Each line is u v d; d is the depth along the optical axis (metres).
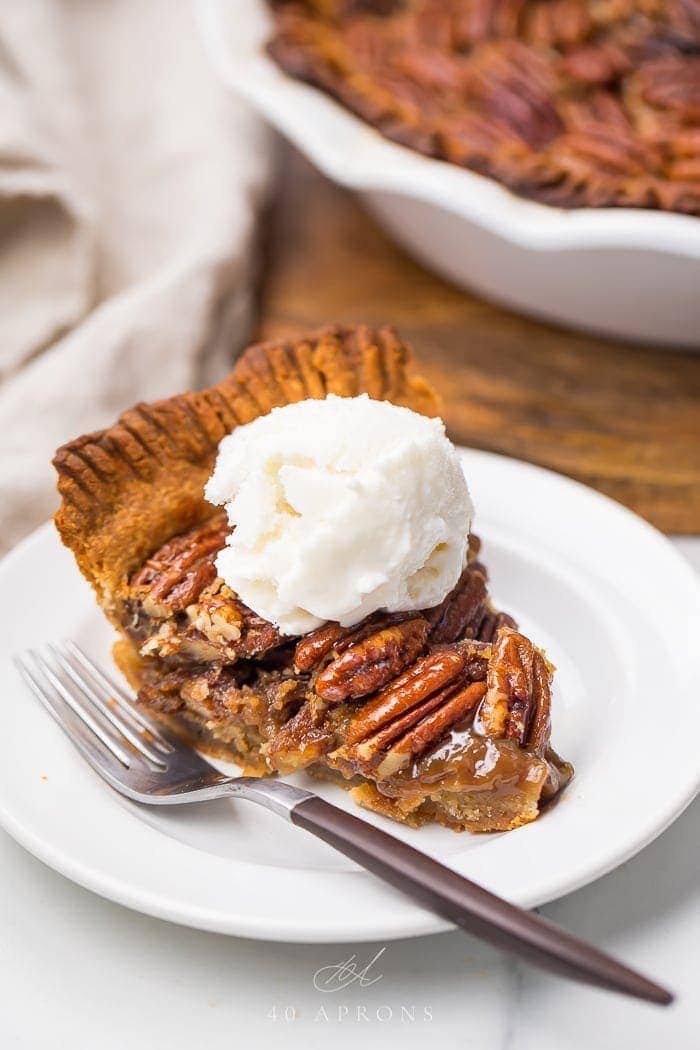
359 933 0.36
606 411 0.56
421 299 0.62
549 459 0.53
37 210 0.59
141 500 0.43
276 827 0.40
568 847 0.37
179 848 0.38
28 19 0.66
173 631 0.42
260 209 0.63
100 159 0.65
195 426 0.45
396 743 0.39
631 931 0.38
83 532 0.43
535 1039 0.36
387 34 0.65
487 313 0.61
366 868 0.36
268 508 0.40
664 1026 0.36
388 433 0.40
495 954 0.38
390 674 0.40
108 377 0.54
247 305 0.60
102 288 0.61
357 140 0.58
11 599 0.45
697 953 0.37
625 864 0.39
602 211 0.54
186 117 0.66
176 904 0.36
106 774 0.40
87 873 0.37
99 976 0.37
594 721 0.42
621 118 0.59
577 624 0.45
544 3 0.65
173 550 0.43
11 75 0.65
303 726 0.41
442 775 0.39
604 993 0.37
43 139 0.60
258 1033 0.36
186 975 0.37
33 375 0.54
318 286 0.62
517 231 0.53
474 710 0.39
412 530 0.40
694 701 0.41
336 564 0.40
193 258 0.58
